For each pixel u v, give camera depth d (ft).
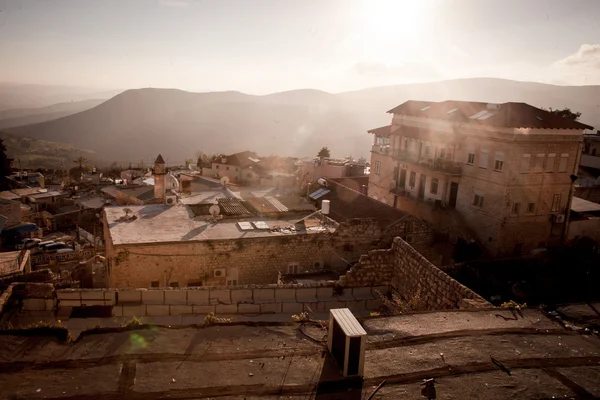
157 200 103.35
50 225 223.30
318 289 57.67
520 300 72.49
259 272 77.30
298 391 26.07
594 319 40.57
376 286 60.90
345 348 27.27
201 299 52.85
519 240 107.14
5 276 64.69
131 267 70.44
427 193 128.77
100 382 25.44
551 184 108.06
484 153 108.99
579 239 114.62
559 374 29.40
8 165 286.25
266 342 30.83
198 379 26.40
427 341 32.63
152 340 29.89
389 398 26.07
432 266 52.16
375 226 83.87
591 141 165.68
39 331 29.53
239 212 88.84
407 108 145.18
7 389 24.23
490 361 30.40
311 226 84.84
